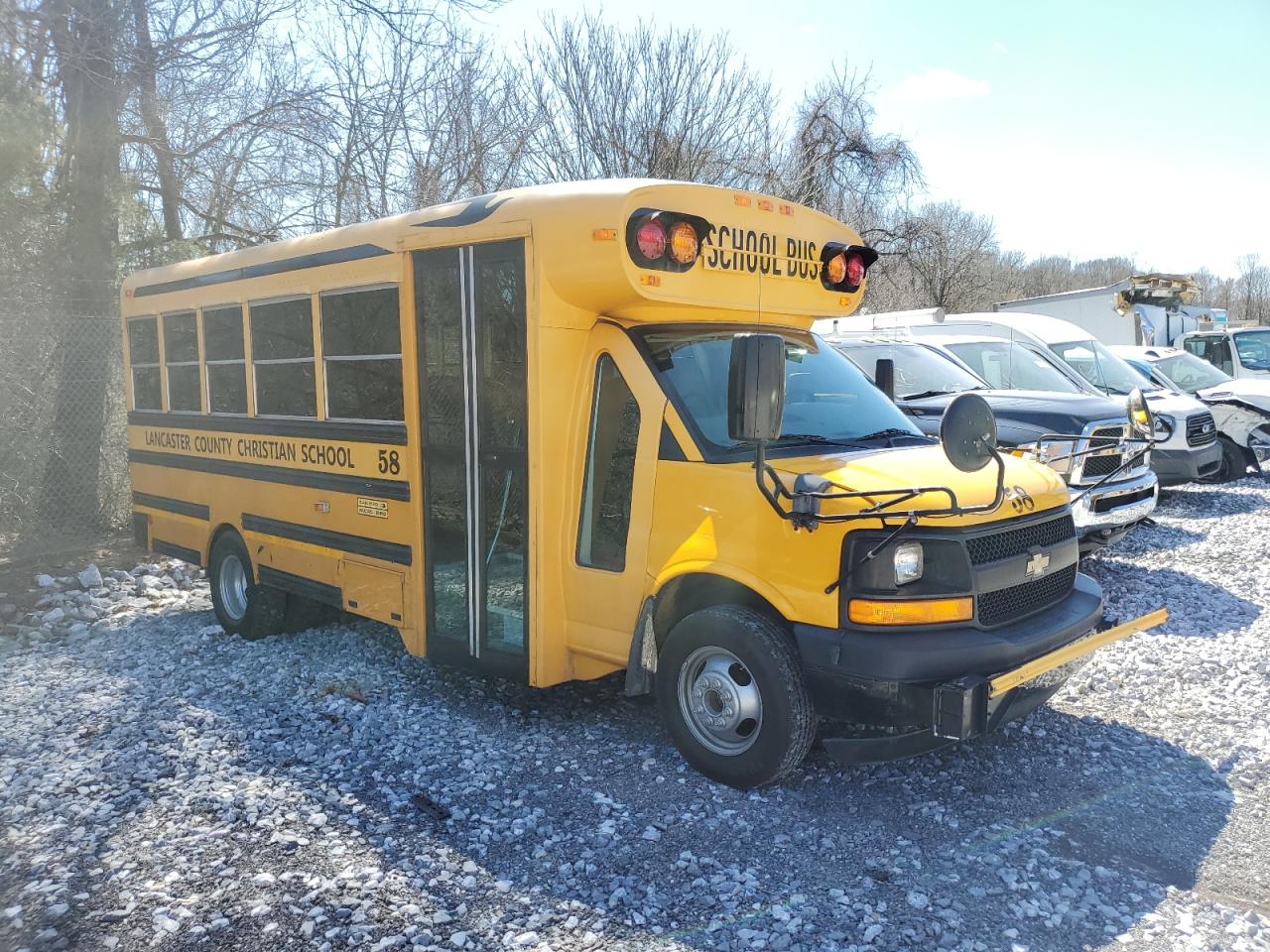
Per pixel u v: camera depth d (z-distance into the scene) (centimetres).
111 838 411
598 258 462
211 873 381
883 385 648
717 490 447
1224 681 580
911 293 2883
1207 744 496
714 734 455
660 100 1980
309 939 337
